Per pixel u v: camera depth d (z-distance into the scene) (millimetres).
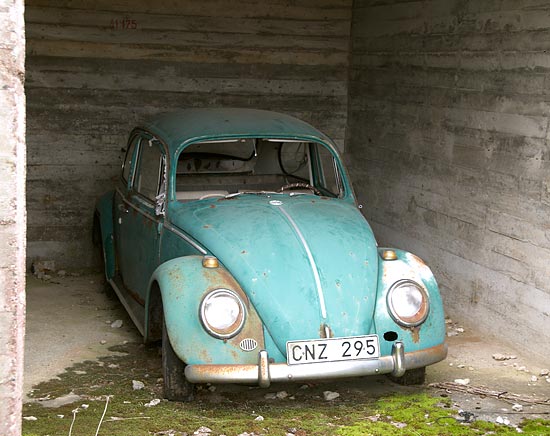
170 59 7340
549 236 4773
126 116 7309
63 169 7238
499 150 5289
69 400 4176
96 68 7160
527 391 4402
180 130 5160
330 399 4238
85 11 7051
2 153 1641
